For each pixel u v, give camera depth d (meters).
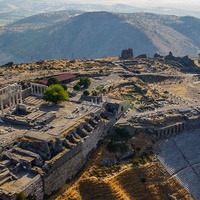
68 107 169.38
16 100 170.50
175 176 144.62
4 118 154.50
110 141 151.75
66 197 124.50
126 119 168.25
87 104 171.88
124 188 134.50
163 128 163.38
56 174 127.88
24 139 135.62
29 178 119.38
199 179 146.62
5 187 113.75
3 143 132.62
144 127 162.50
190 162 153.62
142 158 149.00
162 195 136.75
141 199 133.62
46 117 152.50
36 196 118.88
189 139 166.00
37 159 126.06
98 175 135.38
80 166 141.88
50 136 137.38
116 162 144.12
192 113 177.88
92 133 148.38
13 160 125.19
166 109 181.75
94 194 128.38
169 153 155.38
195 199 138.00
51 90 168.25
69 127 146.12
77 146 138.12
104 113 167.00
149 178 140.88
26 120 152.00
